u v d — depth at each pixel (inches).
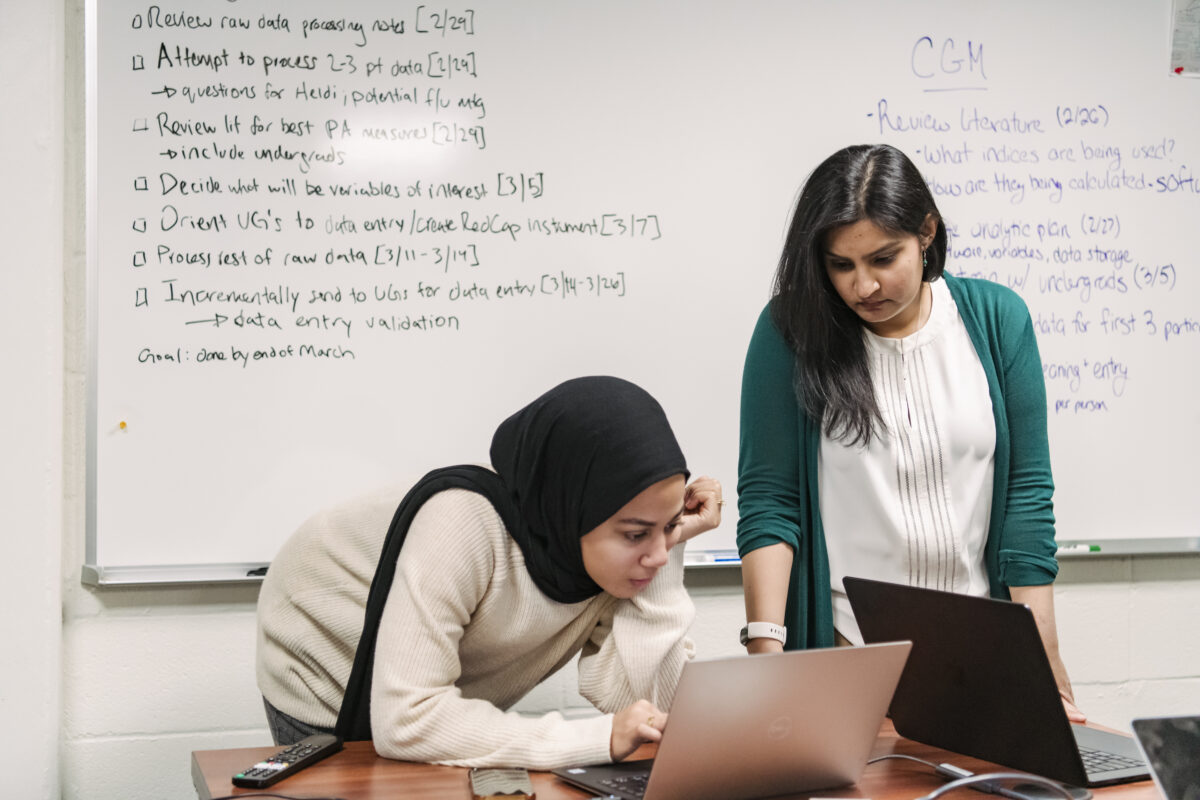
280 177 78.8
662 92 84.4
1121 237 91.0
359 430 79.6
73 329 76.3
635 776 44.6
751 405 62.9
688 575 84.9
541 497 48.6
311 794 43.1
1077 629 90.7
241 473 77.9
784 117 86.1
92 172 75.7
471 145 81.6
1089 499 90.0
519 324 82.1
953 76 88.5
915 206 56.2
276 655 56.5
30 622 72.9
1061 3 90.2
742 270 85.6
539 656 54.6
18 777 72.6
